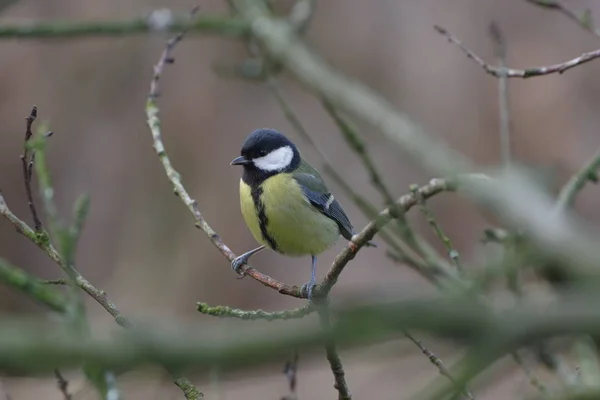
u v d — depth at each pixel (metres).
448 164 9.23
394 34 16.25
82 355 2.77
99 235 15.40
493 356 2.95
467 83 15.50
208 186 15.69
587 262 5.01
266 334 2.80
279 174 8.30
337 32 16.47
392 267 14.70
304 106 15.95
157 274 15.10
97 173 15.67
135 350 2.78
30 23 11.16
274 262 15.27
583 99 14.77
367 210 8.19
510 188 6.07
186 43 16.38
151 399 8.76
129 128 15.87
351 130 8.79
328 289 5.71
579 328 2.82
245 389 12.99
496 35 10.35
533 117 14.77
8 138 15.13
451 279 6.55
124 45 16.12
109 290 14.95
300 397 12.77
